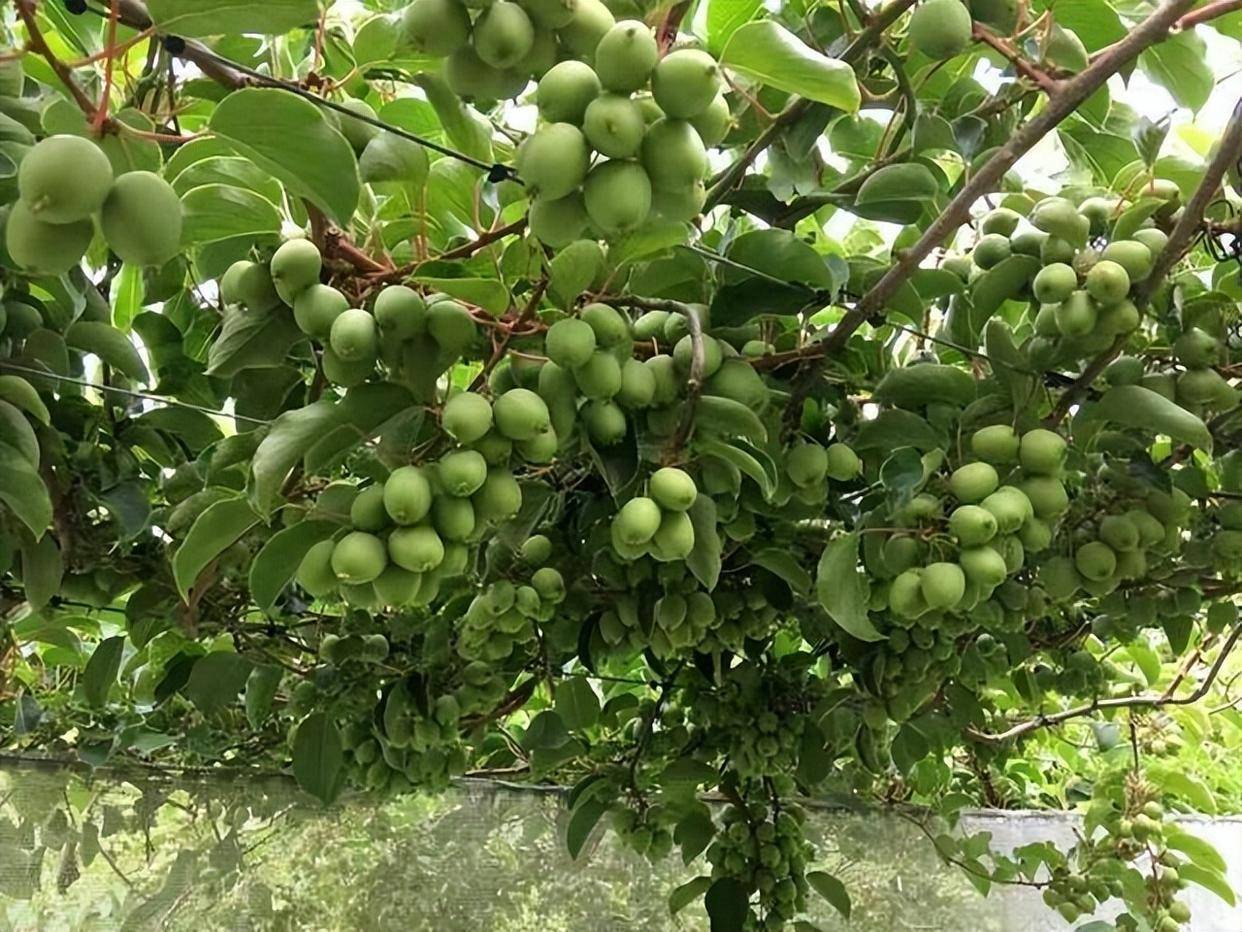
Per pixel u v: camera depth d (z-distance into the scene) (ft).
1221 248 5.53
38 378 5.27
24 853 8.62
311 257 4.25
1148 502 6.24
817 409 6.04
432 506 4.21
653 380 4.81
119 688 9.50
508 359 4.86
